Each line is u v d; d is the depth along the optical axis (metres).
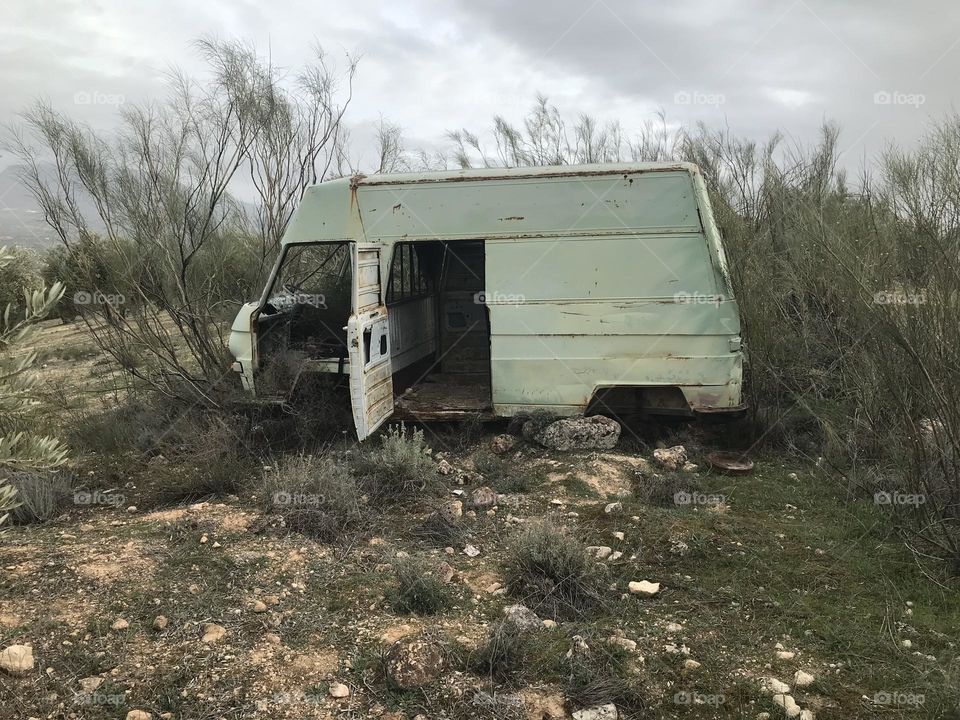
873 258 4.36
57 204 7.20
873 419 5.01
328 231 6.81
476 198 6.55
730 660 3.25
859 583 3.95
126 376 8.34
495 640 3.26
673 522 4.82
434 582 3.88
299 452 6.35
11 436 2.95
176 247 7.73
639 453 6.33
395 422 7.00
